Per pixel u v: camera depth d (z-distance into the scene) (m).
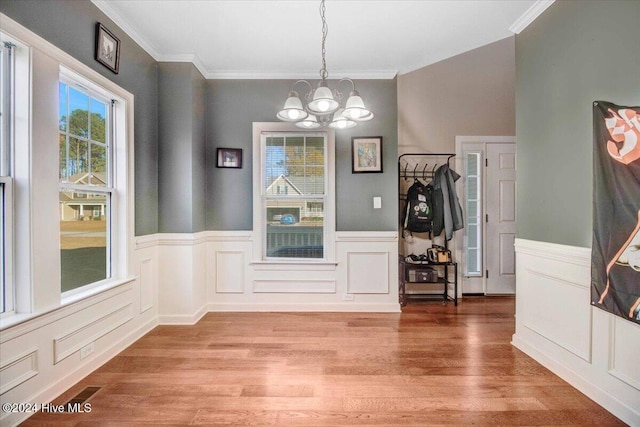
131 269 2.54
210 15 2.37
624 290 1.58
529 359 2.26
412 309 3.41
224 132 3.32
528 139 2.34
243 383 1.95
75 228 2.10
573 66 1.93
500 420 1.61
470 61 3.87
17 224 1.65
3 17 1.51
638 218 1.52
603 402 1.71
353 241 3.32
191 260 2.96
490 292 3.95
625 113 1.58
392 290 3.32
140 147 2.71
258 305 3.34
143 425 1.57
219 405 1.73
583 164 1.86
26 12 1.64
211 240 3.32
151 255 2.85
